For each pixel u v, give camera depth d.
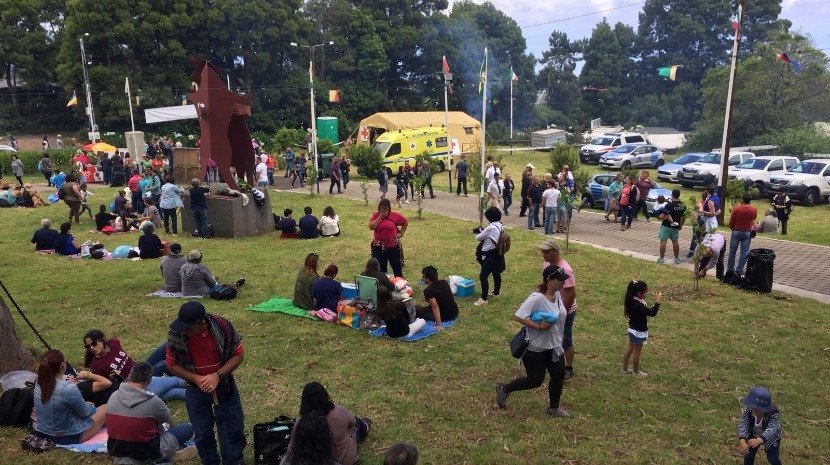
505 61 76.75
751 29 81.19
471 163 28.20
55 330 9.55
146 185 21.33
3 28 56.72
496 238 10.75
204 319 5.10
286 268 13.72
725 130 20.61
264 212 18.58
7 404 6.35
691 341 9.45
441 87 70.69
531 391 7.55
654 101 80.12
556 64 87.62
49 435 5.93
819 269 14.34
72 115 61.12
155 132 56.22
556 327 6.62
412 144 35.69
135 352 8.62
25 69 60.69
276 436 5.45
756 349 9.15
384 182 25.25
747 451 5.62
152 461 5.55
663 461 5.98
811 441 6.54
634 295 7.90
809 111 47.72
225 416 5.34
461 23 72.38
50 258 14.84
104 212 18.81
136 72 55.16
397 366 8.22
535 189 19.34
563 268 7.63
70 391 5.93
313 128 28.30
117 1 52.91
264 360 8.38
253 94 61.53
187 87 57.59
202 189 17.48
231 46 59.66
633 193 19.11
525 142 60.44
